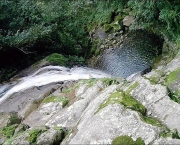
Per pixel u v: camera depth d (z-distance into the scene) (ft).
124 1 34.01
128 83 16.28
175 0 26.86
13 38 29.76
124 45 36.37
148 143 11.12
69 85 22.86
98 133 11.96
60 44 36.17
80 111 15.89
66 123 15.25
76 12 43.21
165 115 12.78
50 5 41.91
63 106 18.29
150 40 34.91
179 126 12.03
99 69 32.63
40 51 34.68
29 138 14.14
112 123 12.14
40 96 22.50
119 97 13.71
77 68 31.45
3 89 26.86
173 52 27.55
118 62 32.76
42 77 27.99
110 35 39.88
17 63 32.42
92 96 16.97
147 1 29.12
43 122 17.12
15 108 21.98
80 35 39.88
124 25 40.40
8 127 18.39
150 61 30.63
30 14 35.27
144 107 13.39
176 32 27.89
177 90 14.65
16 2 36.45
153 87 14.37
